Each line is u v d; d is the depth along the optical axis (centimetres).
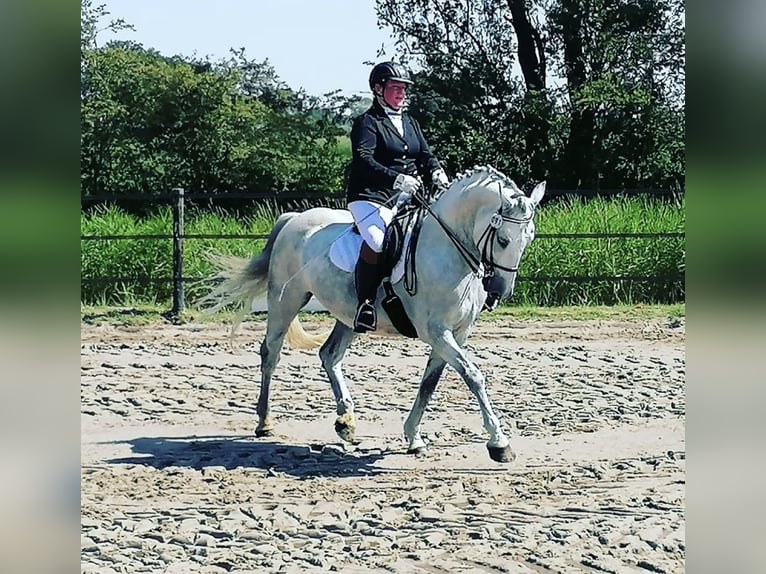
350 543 704
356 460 914
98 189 3034
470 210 835
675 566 658
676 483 846
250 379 1282
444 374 1315
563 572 650
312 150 3161
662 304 1845
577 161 3067
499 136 3119
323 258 928
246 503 792
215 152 3055
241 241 1878
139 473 870
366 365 1377
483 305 880
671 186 3053
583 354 1441
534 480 853
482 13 3228
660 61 3105
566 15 3039
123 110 3002
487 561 666
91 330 1599
